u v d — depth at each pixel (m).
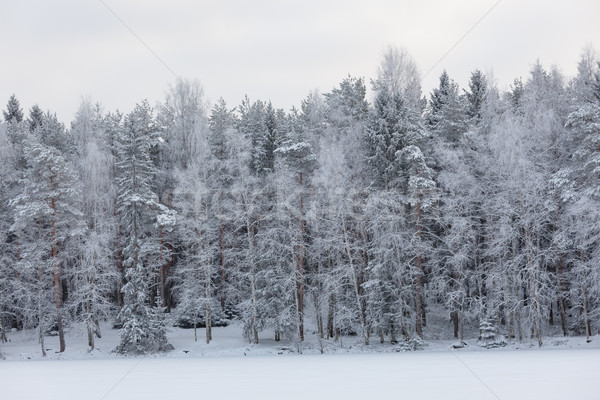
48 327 41.47
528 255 32.41
